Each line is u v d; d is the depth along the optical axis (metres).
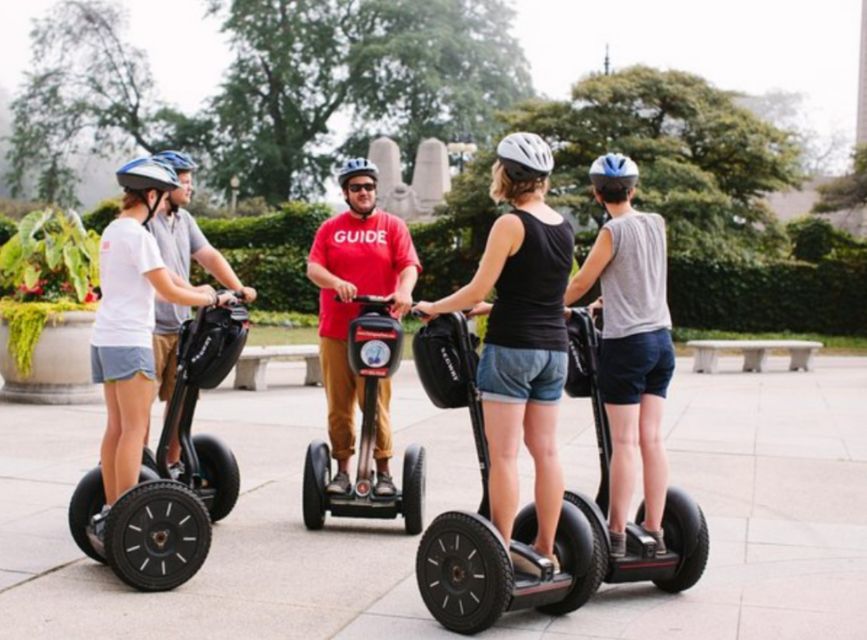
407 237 5.48
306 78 46.97
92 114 48.31
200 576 4.43
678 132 23.33
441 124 45.53
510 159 3.75
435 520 3.84
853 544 5.18
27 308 9.27
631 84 22.05
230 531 5.20
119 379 4.25
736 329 23.88
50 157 48.34
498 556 3.67
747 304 23.77
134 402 4.28
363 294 5.38
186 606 4.03
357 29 47.00
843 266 23.70
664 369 4.17
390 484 5.27
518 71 48.31
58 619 3.84
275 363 14.62
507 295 3.72
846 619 4.02
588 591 3.95
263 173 46.19
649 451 4.17
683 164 21.44
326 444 5.39
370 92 45.53
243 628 3.80
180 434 4.99
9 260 9.54
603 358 4.13
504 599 3.68
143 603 4.05
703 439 8.32
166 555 4.17
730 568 4.73
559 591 3.86
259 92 46.88
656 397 4.20
